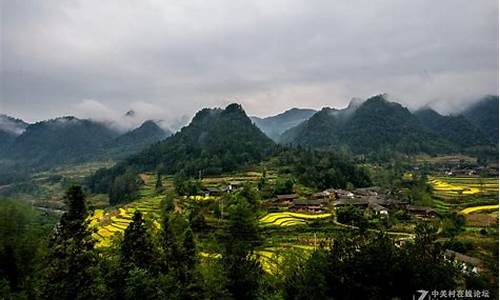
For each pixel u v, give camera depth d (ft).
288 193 468.75
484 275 131.54
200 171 629.10
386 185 570.46
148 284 132.46
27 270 176.96
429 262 120.78
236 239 265.34
